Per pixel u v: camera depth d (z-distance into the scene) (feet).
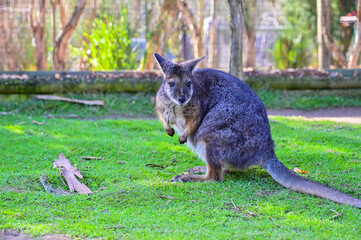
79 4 42.04
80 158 21.56
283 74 36.99
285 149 23.26
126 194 16.10
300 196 16.26
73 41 51.90
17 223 13.32
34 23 44.60
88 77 34.88
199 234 12.56
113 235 12.58
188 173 19.60
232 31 28.37
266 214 14.56
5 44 44.24
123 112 33.24
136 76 35.53
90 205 15.23
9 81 33.53
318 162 20.98
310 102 35.96
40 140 24.27
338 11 45.09
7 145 23.17
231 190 16.88
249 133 17.99
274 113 33.91
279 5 53.21
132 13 50.62
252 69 37.29
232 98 18.37
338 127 28.94
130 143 24.08
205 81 19.13
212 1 46.29
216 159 18.06
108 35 44.45
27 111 32.30
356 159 21.27
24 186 17.04
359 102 36.50
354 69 37.55
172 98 18.66
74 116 31.78
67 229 13.00
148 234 12.57
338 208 15.10
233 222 13.74
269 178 18.86
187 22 49.57
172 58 55.67
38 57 43.78
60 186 17.84
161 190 16.57
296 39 52.31
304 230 13.30
